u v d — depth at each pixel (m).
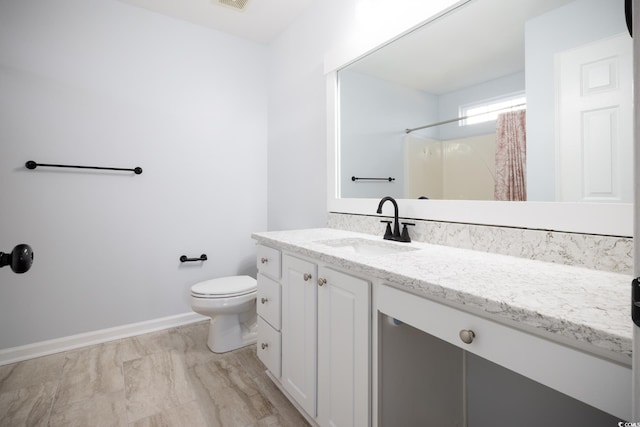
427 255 1.08
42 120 1.89
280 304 1.46
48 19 1.90
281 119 2.50
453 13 1.25
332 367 1.11
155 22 2.24
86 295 2.04
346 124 1.78
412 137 1.42
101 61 2.06
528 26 1.03
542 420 1.07
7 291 1.82
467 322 0.69
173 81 2.31
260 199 2.71
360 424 0.98
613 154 0.86
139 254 2.21
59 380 1.62
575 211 0.93
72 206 1.99
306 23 2.19
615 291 0.68
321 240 1.43
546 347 0.57
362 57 1.66
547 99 0.99
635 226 0.34
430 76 1.34
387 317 0.96
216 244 2.51
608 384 0.50
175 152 2.33
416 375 1.04
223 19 2.34
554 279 0.78
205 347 2.01
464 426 1.25
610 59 0.86
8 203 1.82
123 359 1.85
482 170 1.17
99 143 2.06
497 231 1.12
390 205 1.54
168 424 1.31
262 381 1.63
